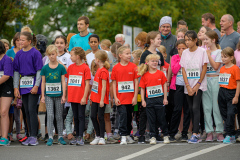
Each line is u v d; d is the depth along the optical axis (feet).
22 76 69.36
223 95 67.15
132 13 237.45
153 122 67.31
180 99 69.51
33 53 69.46
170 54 77.25
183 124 70.03
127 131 69.67
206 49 73.00
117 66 68.80
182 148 60.85
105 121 71.77
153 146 63.41
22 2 157.89
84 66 69.77
